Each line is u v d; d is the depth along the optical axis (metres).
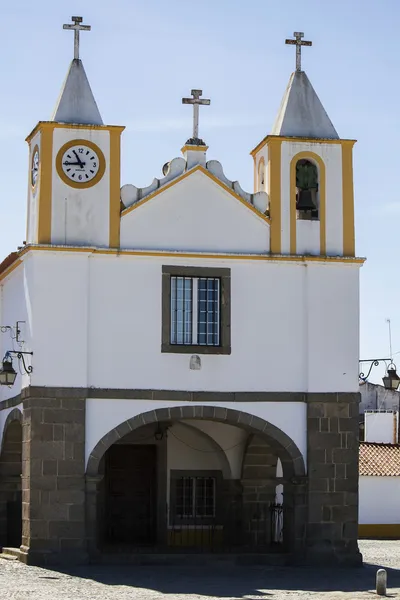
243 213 32.78
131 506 37.03
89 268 31.69
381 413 57.97
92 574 29.00
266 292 32.62
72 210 31.75
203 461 37.31
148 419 31.59
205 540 37.12
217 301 32.41
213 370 32.09
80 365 31.25
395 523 49.72
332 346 32.75
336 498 32.22
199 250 32.34
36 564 30.39
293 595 26.22
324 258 32.78
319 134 33.62
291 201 33.06
